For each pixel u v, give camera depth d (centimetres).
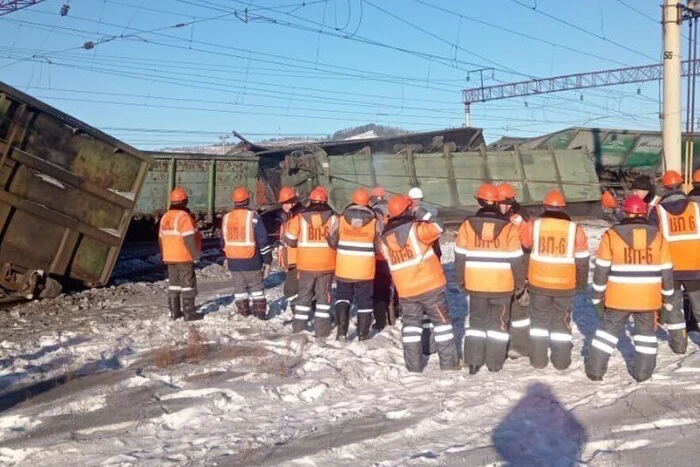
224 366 862
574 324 1095
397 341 994
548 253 815
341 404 727
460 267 823
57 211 1318
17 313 1223
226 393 748
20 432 651
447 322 846
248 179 2308
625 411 673
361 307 989
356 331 1057
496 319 823
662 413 661
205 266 1916
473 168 2752
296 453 586
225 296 1435
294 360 888
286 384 785
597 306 784
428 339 938
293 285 1146
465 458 567
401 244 831
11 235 1273
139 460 580
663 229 869
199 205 2181
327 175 2433
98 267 1393
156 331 1080
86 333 1073
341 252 980
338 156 2488
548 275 815
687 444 580
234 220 1154
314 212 1019
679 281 870
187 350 937
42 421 675
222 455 587
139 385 785
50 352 940
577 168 2967
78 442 621
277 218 2411
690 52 1772
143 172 1419
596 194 2964
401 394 755
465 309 1242
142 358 912
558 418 659
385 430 638
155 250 2070
